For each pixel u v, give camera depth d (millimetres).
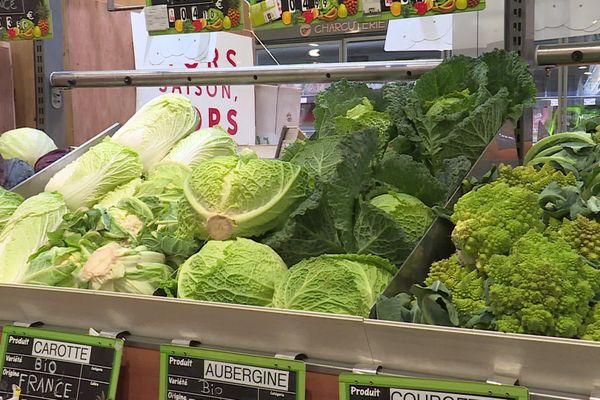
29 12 2545
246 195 1419
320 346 1021
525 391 849
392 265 1277
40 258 1509
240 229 1412
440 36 2418
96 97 2982
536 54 1746
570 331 962
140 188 1909
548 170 1345
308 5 2010
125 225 1648
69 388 1216
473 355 896
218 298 1281
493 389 871
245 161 1489
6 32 2590
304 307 1184
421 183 1460
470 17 2357
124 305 1175
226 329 1094
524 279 995
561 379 851
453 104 1657
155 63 3035
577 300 975
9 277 1561
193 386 1107
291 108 3586
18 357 1277
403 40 2488
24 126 2820
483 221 1133
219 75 2254
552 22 2299
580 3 2250
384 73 2010
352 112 1791
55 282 1472
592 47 1674
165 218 1715
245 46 3262
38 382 1250
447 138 1587
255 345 1080
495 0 2303
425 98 1750
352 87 1938
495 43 2328
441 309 1061
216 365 1090
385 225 1311
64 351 1231
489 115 1576
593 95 4598
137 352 1186
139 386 1187
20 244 1639
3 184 2264
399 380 935
